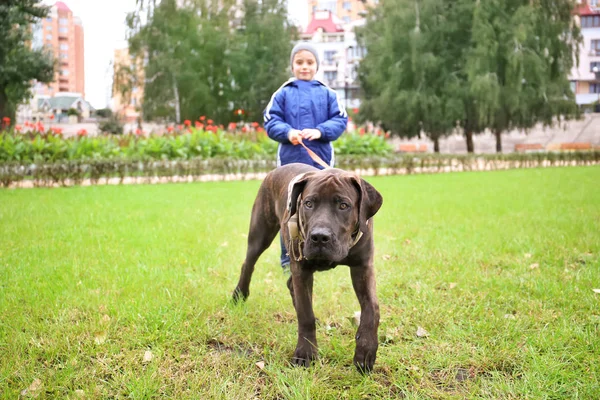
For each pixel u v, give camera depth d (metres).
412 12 29.84
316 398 2.69
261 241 4.00
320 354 3.20
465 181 15.26
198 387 2.78
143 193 11.76
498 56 28.17
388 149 21.03
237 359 3.11
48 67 28.55
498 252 5.68
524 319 3.69
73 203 9.89
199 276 4.79
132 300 4.00
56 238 6.39
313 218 2.85
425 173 19.91
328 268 3.10
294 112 4.77
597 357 3.04
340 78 65.38
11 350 3.16
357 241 3.02
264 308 4.03
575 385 2.77
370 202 3.03
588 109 55.03
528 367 2.97
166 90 40.78
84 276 4.74
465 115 29.78
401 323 3.71
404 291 4.41
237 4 43.97
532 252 5.57
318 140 4.73
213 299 4.17
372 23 38.62
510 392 2.70
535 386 2.73
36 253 5.56
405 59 30.05
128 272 4.82
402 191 12.21
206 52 41.72
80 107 83.38
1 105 29.30
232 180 16.19
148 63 41.44
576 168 21.58
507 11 28.47
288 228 3.08
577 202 9.73
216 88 42.97
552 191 11.91
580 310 3.83
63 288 4.35
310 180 3.04
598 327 3.51
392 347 3.30
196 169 15.57
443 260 5.36
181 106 41.59
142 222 7.65
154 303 3.97
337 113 4.82
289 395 2.68
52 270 4.88
